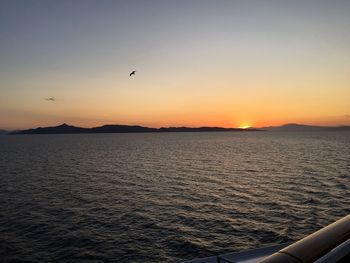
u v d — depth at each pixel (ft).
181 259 69.87
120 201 120.37
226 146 474.49
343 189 134.51
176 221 95.09
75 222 94.79
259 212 103.04
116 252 73.36
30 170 208.95
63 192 137.18
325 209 104.94
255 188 141.69
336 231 13.91
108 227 90.07
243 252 26.04
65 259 69.92
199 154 327.47
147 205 114.21
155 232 85.76
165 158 286.46
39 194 133.28
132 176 180.65
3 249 75.10
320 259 12.35
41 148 460.14
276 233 83.76
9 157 307.78
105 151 380.78
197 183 156.87
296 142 570.46
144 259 69.92
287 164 227.20
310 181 155.12
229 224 91.45
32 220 96.84
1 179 172.76
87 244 77.87
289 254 12.52
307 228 87.30
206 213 103.14
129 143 598.34
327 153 313.94
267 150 373.81
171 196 128.36
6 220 96.89
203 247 75.61
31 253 72.95
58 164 243.40
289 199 119.44
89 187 148.15
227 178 170.50
